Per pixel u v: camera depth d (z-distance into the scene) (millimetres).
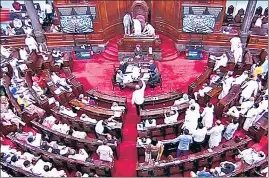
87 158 13539
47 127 14633
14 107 16094
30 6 19219
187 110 14656
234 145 13539
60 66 19469
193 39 20656
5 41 21078
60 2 19188
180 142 13477
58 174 13164
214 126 14398
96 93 17188
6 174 13281
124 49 20203
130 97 18031
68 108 16688
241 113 15312
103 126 14461
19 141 14133
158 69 19922
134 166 14430
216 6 18844
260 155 13312
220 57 18859
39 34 20438
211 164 13922
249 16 18734
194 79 19125
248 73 17391
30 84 17250
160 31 22422
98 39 21031
